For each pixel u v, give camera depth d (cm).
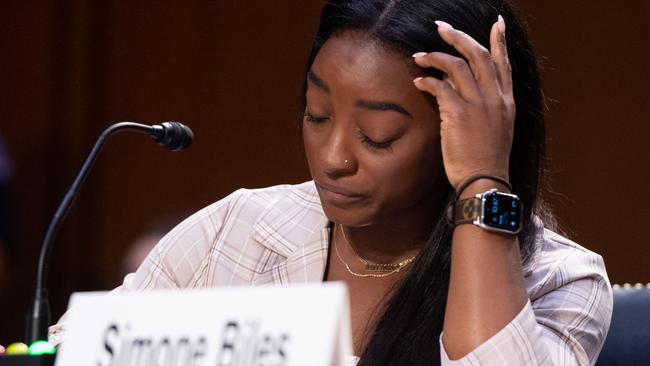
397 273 608
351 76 519
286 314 336
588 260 610
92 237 1545
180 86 1540
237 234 658
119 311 359
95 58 1561
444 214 570
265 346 335
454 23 544
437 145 538
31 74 1565
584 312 577
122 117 1553
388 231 600
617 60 1394
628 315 713
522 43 586
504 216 509
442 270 568
